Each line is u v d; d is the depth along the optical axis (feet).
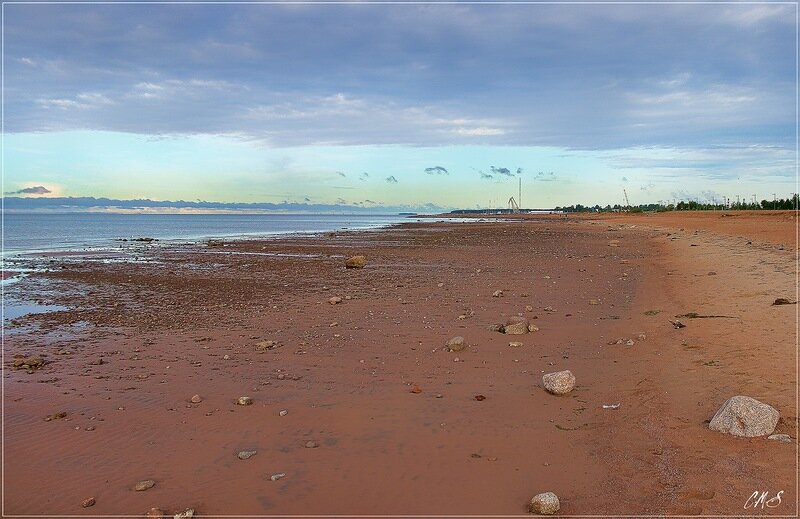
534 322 39.75
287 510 15.87
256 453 19.62
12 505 16.58
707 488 15.69
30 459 19.62
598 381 25.96
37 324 43.65
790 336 29.66
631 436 19.58
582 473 17.38
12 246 139.33
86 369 30.83
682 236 133.18
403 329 38.96
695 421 20.16
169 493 17.06
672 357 28.40
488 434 20.63
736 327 32.96
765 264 60.18
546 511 15.11
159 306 50.98
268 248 129.70
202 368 30.60
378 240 164.14
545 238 164.25
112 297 56.65
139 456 19.67
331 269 81.76
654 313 40.45
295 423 22.31
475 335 36.40
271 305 50.62
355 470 18.16
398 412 23.18
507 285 60.18
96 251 121.90
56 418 23.25
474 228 265.13
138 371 30.27
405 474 17.79
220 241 159.43
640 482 16.48
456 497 16.29
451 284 62.28
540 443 19.67
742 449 17.66
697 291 47.65
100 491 17.33
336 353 33.04
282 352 33.60
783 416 19.60
